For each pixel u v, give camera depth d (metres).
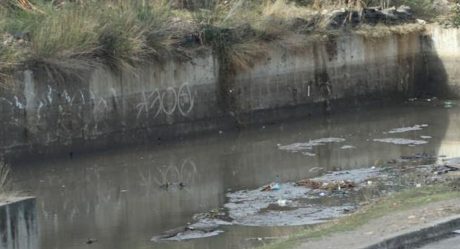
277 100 26.66
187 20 25.73
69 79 21.94
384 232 12.67
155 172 20.03
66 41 22.28
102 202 17.28
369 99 29.19
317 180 18.50
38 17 23.70
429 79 30.78
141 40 23.56
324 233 12.88
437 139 23.25
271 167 20.23
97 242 14.47
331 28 28.44
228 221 15.57
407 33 30.23
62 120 21.77
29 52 21.59
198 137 24.39
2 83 20.72
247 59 25.78
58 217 16.16
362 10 29.86
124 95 23.03
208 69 25.00
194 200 17.25
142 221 15.75
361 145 22.70
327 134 24.50
